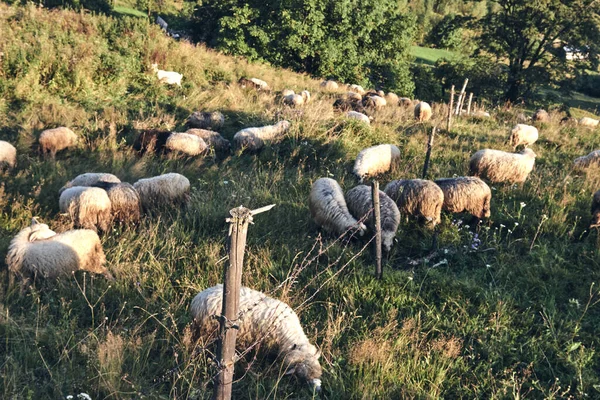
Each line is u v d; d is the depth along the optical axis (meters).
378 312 6.31
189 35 33.28
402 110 16.94
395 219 7.93
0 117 13.09
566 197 9.45
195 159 11.37
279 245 7.82
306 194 9.60
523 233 8.44
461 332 6.05
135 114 14.22
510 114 18.59
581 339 6.05
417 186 8.42
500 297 6.70
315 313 6.24
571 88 35.03
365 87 29.09
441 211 8.83
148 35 17.98
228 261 3.97
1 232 7.68
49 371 4.99
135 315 6.09
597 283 7.01
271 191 9.66
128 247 7.40
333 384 5.13
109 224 8.09
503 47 36.09
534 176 10.60
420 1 86.75
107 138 12.21
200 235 8.07
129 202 8.27
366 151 10.64
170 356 5.47
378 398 4.99
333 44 27.59
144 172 10.44
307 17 26.86
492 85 35.19
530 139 13.33
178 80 17.08
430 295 6.77
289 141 12.25
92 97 14.91
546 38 34.78
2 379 4.87
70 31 16.84
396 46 30.66
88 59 15.66
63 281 6.51
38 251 6.47
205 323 5.46
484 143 13.29
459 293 6.71
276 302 5.58
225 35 26.86
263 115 14.14
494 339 5.92
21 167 10.48
